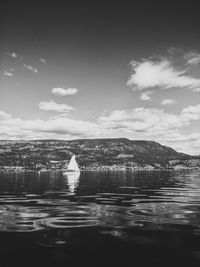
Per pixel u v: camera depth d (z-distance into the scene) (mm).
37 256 11758
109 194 36125
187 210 23000
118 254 12016
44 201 28828
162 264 10961
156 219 19094
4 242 13578
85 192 38844
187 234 15070
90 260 11359
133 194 36062
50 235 14797
